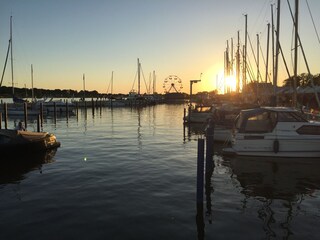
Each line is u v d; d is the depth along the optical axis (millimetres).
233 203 9945
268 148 15992
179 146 20578
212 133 13945
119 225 8273
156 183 11906
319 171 13750
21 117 49750
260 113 16375
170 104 116375
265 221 8609
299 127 15828
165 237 7648
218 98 58188
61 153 18125
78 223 8383
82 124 37500
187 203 9852
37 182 12266
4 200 10211
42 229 8055
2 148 15969
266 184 11992
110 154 17688
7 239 7543
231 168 14367
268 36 35312
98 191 10969
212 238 7617
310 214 9109
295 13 20312
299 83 63219
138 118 47312
